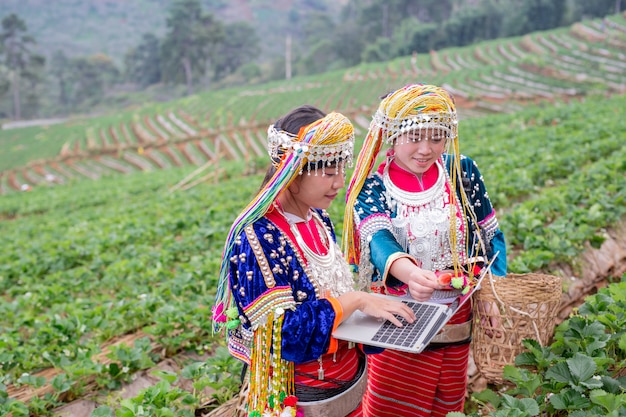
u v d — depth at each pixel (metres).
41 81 123.69
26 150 62.25
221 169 25.77
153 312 6.13
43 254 10.65
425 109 2.98
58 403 4.50
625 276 4.70
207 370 4.37
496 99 49.12
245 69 123.19
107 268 8.54
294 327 2.45
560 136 13.98
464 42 98.81
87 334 6.07
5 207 26.66
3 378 4.88
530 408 3.08
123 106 123.19
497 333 3.35
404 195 3.20
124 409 3.88
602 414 3.01
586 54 62.66
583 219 6.73
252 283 2.46
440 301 3.12
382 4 120.31
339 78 76.12
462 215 3.25
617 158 9.56
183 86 126.12
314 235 2.70
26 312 6.99
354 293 2.62
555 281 3.38
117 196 24.41
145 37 138.25
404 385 3.36
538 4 92.25
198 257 7.91
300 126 2.48
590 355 3.53
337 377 2.66
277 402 2.55
